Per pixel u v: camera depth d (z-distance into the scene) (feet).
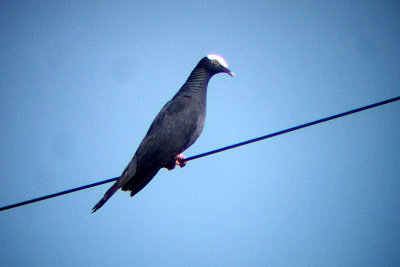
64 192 31.19
